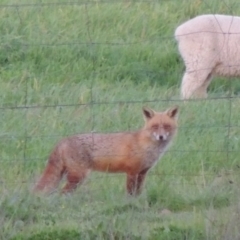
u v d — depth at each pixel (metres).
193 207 19.44
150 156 21.66
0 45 35.59
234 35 33.59
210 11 40.09
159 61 36.12
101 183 21.19
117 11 38.88
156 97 30.69
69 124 25.67
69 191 20.92
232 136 24.75
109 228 17.41
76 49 35.56
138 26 38.22
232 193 19.23
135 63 35.38
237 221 17.50
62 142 21.59
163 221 18.53
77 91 30.50
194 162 22.97
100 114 26.58
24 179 21.12
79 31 36.88
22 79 32.16
